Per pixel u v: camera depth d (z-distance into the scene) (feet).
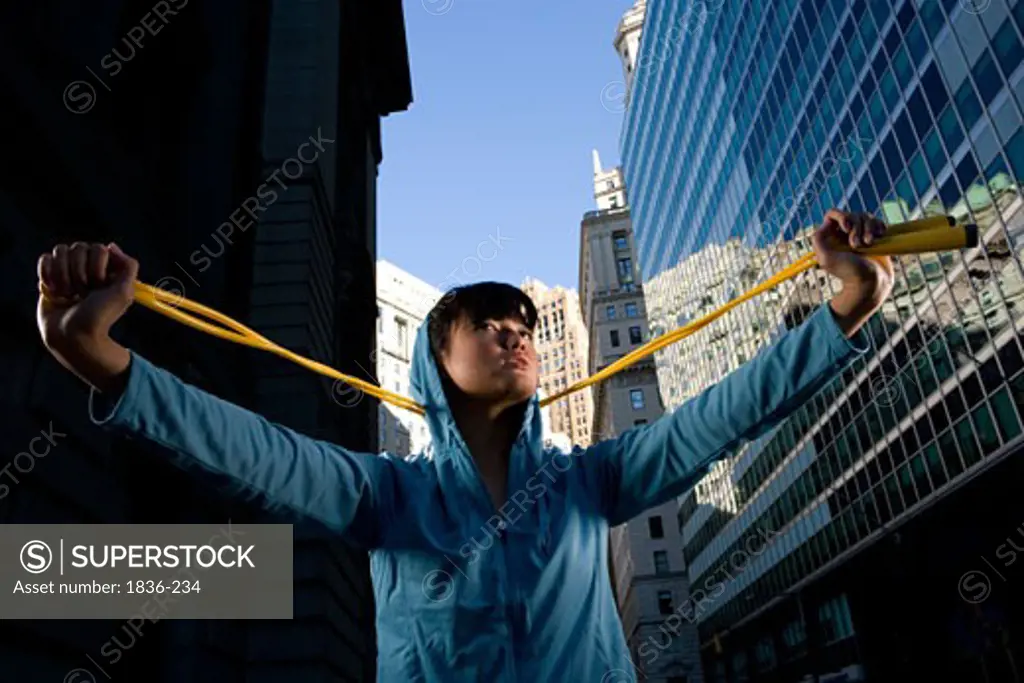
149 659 24.45
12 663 16.08
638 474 4.90
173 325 27.66
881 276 4.27
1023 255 73.82
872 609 112.06
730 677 191.11
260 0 50.85
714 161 172.35
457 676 4.19
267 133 52.49
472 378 4.78
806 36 122.01
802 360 4.39
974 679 89.97
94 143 22.57
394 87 104.22
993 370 78.95
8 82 17.42
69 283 3.58
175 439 3.76
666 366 224.53
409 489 4.76
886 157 99.81
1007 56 74.90
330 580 37.99
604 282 305.12
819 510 126.00
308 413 41.75
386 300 389.39
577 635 4.40
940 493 89.40
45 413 18.28
